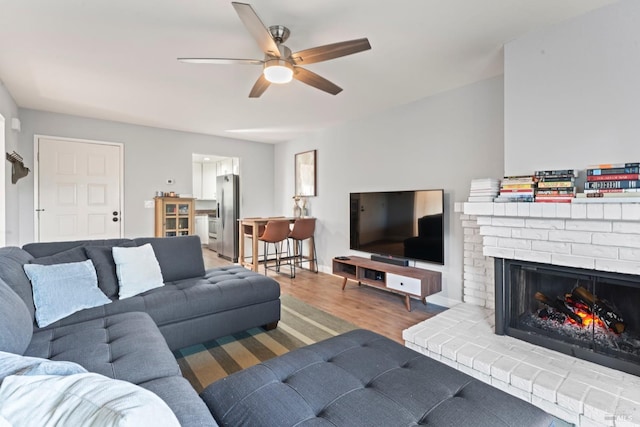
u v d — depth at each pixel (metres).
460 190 3.26
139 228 4.83
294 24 2.12
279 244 6.21
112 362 1.36
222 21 2.08
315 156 5.22
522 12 1.98
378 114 4.12
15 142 3.73
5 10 1.96
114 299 2.23
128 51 2.49
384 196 3.94
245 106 3.88
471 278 3.04
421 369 1.33
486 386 1.21
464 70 2.85
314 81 2.44
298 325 2.90
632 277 1.73
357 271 3.86
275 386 1.20
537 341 2.08
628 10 1.82
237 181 6.09
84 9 1.96
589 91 1.96
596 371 1.77
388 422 1.00
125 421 0.56
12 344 1.26
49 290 1.90
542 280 2.20
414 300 3.64
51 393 0.66
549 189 2.00
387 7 1.94
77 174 4.37
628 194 1.71
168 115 4.28
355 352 1.48
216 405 1.16
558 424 1.57
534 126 2.20
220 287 2.51
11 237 3.57
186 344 2.31
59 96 3.53
